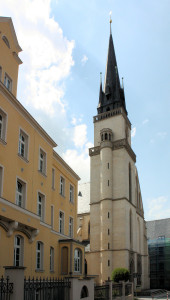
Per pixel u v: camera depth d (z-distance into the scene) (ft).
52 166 106.32
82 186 273.75
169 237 303.27
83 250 111.24
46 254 85.20
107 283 90.12
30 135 84.84
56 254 99.30
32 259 76.02
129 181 227.61
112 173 215.51
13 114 76.13
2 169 68.85
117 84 255.70
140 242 240.94
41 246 83.87
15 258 69.21
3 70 82.12
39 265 82.12
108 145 218.38
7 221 63.98
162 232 314.35
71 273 97.19
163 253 295.48
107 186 208.64
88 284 68.54
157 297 164.86
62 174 116.26
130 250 201.05
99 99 256.52
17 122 77.97
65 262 99.55
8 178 70.90
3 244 62.80
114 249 196.13
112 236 199.93
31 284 45.29
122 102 256.11
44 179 91.86
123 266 189.37
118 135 227.40
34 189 84.23
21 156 77.92
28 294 43.70
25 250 72.64
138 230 243.81
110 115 237.45
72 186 127.75
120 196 206.80
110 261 192.03
